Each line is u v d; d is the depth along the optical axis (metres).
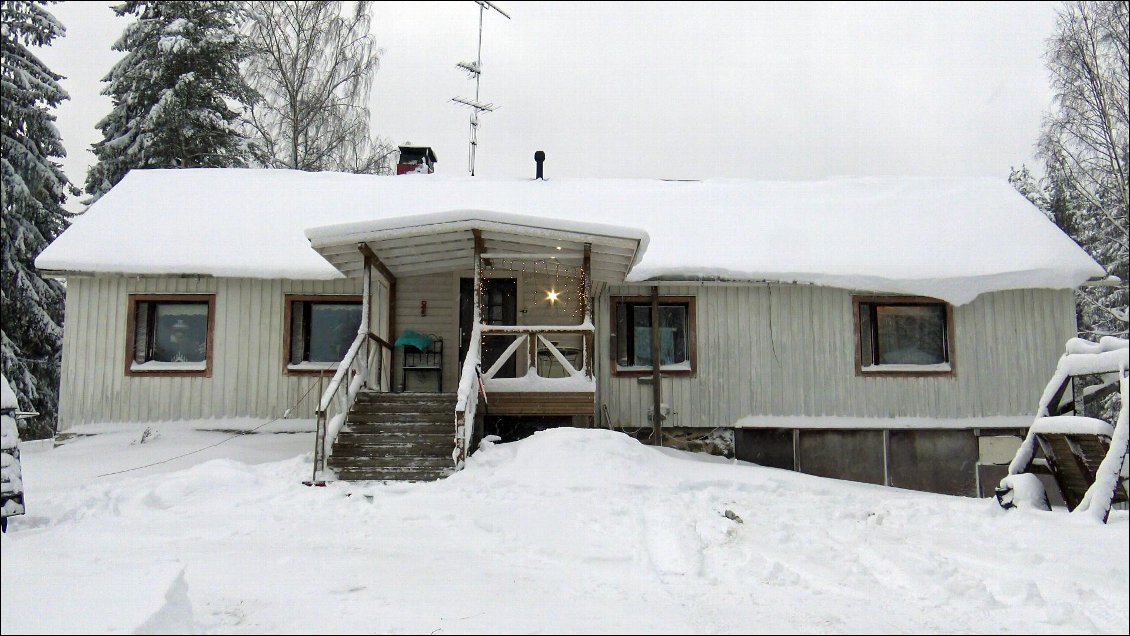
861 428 14.46
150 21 26.20
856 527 7.67
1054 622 4.58
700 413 14.51
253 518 7.85
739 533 7.20
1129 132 22.55
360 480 10.06
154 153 25.34
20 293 22.28
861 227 16.06
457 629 4.15
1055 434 9.16
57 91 23.44
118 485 9.46
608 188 17.91
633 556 6.15
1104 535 7.28
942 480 14.48
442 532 7.12
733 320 14.75
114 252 14.39
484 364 14.67
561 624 4.30
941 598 5.07
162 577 4.45
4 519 7.34
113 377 14.29
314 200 16.84
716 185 18.16
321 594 4.80
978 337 14.68
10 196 21.94
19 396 21.81
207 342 14.45
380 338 13.20
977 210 16.70
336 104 28.31
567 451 10.09
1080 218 25.67
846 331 14.74
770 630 4.29
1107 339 9.06
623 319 14.84
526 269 13.82
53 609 3.88
